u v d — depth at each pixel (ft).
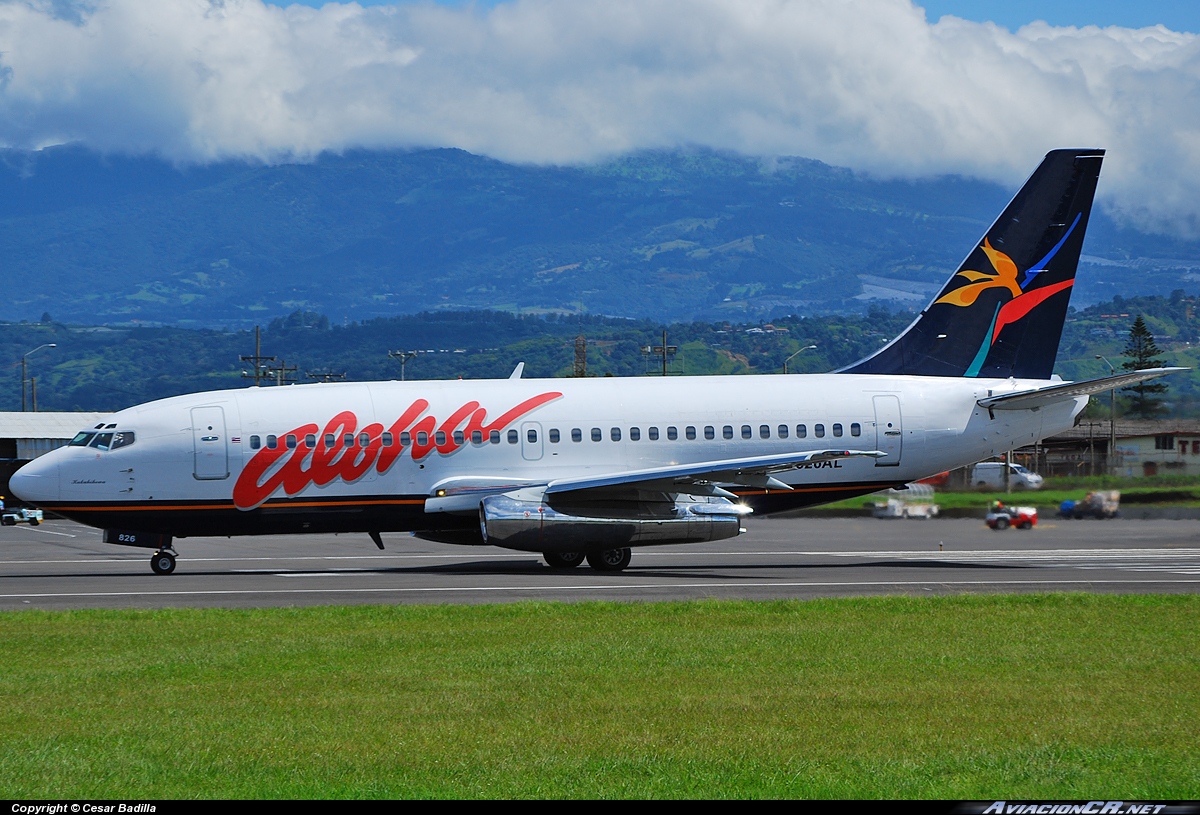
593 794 134.62
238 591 331.57
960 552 488.44
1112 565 421.18
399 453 406.21
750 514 412.98
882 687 192.13
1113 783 138.92
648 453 421.59
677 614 272.51
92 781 139.44
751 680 197.77
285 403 407.85
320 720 169.07
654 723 167.22
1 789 136.56
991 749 153.79
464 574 385.09
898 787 137.28
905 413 436.76
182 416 399.44
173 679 198.90
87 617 270.46
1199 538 558.15
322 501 404.16
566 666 209.67
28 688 191.42
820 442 431.02
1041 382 452.76
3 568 436.35
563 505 394.73
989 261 450.71
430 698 183.32
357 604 297.94
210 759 148.36
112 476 391.86
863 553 483.92
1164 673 204.54
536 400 420.77
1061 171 449.89
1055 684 195.11
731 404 430.61
